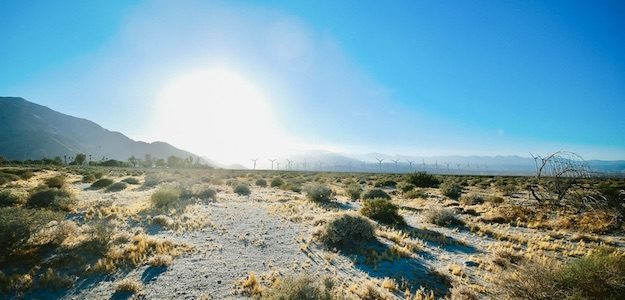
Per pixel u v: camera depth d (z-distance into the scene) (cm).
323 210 2409
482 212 2442
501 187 4503
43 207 1980
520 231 1880
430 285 1042
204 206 2394
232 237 1554
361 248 1377
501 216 2197
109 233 1250
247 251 1345
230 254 1295
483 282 1066
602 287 777
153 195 2383
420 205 2870
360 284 1027
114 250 1164
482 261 1277
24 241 1123
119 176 6028
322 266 1191
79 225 1595
